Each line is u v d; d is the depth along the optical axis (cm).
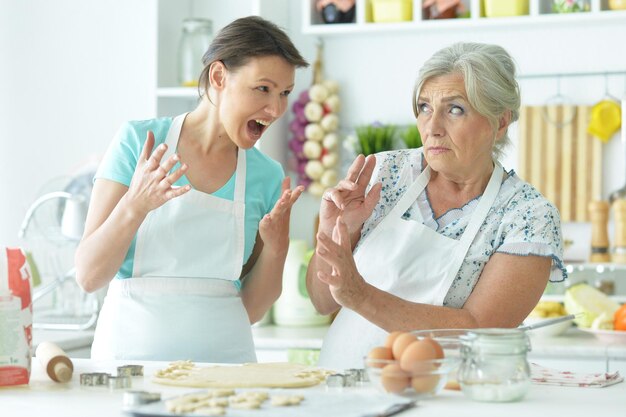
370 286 202
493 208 224
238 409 158
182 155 250
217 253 251
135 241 246
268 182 263
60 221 390
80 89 437
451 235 227
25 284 190
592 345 330
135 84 432
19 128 442
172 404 158
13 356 186
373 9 396
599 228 382
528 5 385
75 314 402
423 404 168
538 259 215
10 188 441
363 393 173
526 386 171
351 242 237
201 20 406
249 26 233
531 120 398
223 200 252
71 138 438
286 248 248
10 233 439
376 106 418
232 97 234
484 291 215
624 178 392
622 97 386
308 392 174
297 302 390
